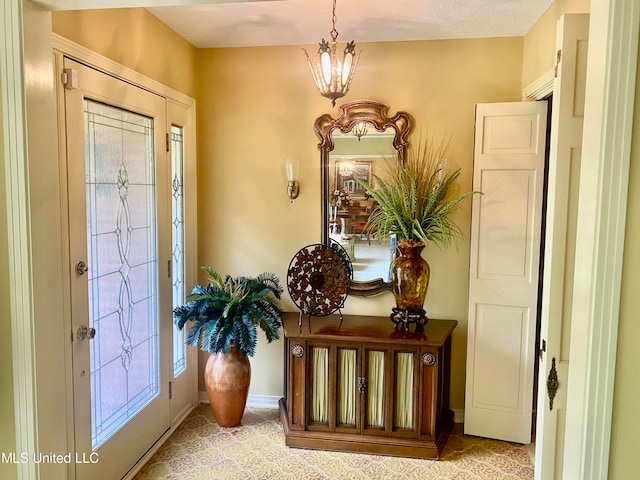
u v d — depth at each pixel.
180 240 3.16
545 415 1.84
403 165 3.11
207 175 3.37
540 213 2.83
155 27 2.71
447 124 3.11
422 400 2.73
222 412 3.04
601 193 1.23
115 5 1.55
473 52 3.05
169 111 2.89
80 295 2.08
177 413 3.13
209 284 3.30
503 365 2.95
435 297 3.21
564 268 1.78
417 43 3.10
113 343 2.37
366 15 2.68
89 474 2.15
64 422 1.72
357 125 3.17
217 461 2.68
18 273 1.53
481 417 3.00
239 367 3.01
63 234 1.96
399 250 2.92
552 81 2.47
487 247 2.93
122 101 2.37
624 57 1.19
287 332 2.81
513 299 2.90
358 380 2.77
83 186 2.09
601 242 1.24
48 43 1.60
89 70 2.10
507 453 2.82
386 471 2.59
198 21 2.78
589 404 1.29
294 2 2.50
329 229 3.25
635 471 1.29
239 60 3.27
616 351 1.26
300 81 3.23
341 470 2.60
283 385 3.41
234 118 3.31
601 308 1.26
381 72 3.15
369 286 3.22
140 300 2.63
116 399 2.41
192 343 2.80
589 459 1.30
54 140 1.65
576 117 1.75
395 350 2.73
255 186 3.33
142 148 2.61
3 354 1.56
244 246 3.38
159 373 2.85
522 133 2.82
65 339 1.99
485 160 2.89
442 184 2.82
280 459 2.71
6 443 1.59
